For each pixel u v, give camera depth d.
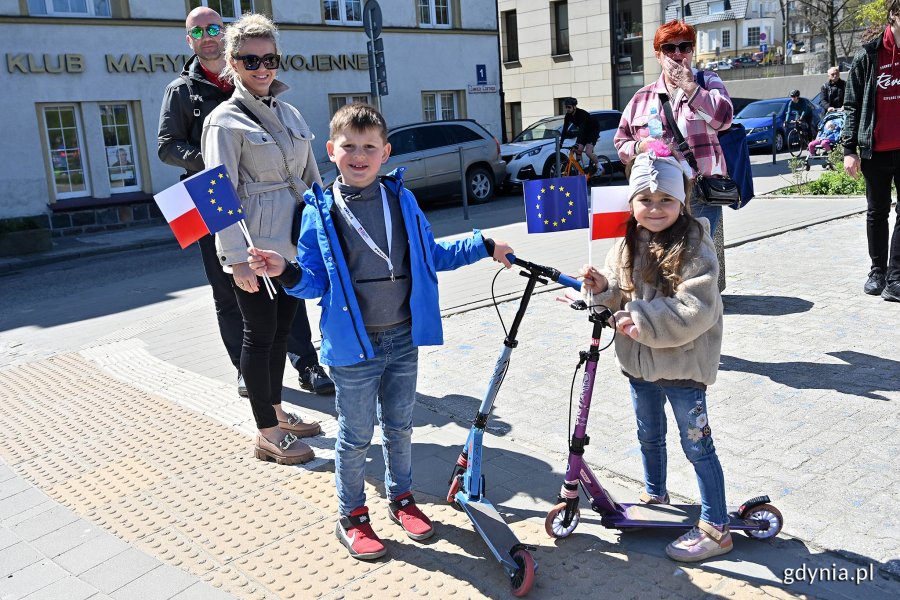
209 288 9.28
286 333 4.29
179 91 4.65
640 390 3.13
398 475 3.40
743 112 23.06
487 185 16.45
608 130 18.47
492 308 6.72
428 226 3.22
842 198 10.90
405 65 20.22
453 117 21.66
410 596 2.90
